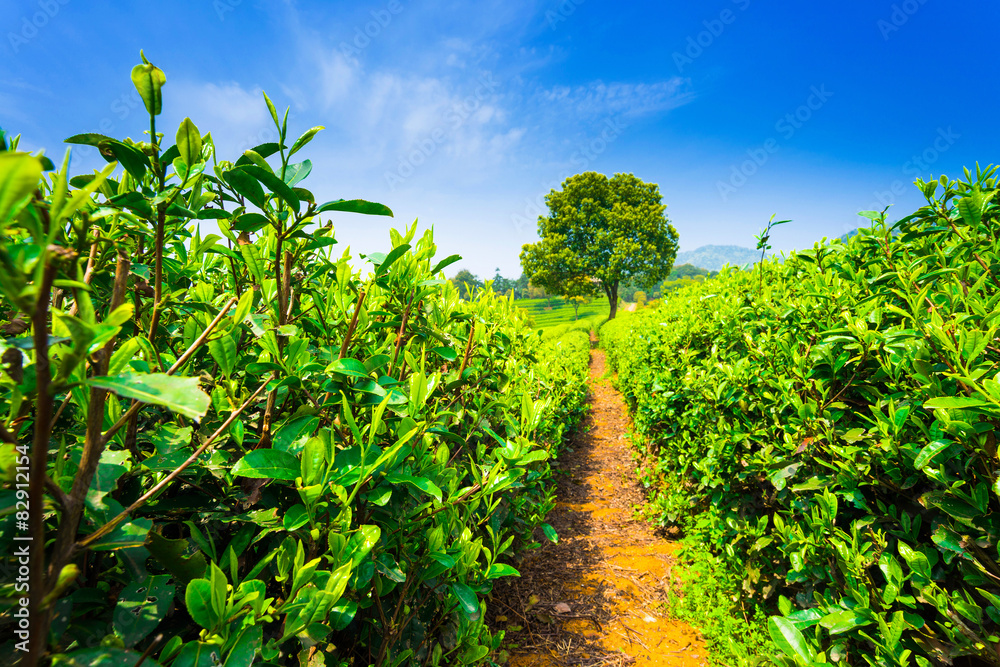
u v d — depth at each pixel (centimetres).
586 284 4572
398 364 195
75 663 71
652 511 475
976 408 137
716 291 543
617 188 4647
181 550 83
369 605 141
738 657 239
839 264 291
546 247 4497
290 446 119
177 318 158
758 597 289
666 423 514
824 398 231
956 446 157
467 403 271
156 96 87
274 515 112
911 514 192
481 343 273
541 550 411
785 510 261
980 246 207
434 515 172
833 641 187
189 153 95
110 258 123
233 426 118
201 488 116
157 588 88
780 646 170
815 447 230
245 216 118
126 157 92
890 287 239
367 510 142
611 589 350
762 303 347
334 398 141
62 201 52
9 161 41
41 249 50
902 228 251
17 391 60
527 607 325
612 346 1623
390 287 187
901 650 159
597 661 275
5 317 117
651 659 276
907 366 185
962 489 168
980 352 148
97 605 89
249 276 163
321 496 116
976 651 148
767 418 297
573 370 804
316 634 101
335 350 164
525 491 350
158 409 136
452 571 177
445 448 182
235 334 128
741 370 326
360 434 122
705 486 376
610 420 962
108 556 100
